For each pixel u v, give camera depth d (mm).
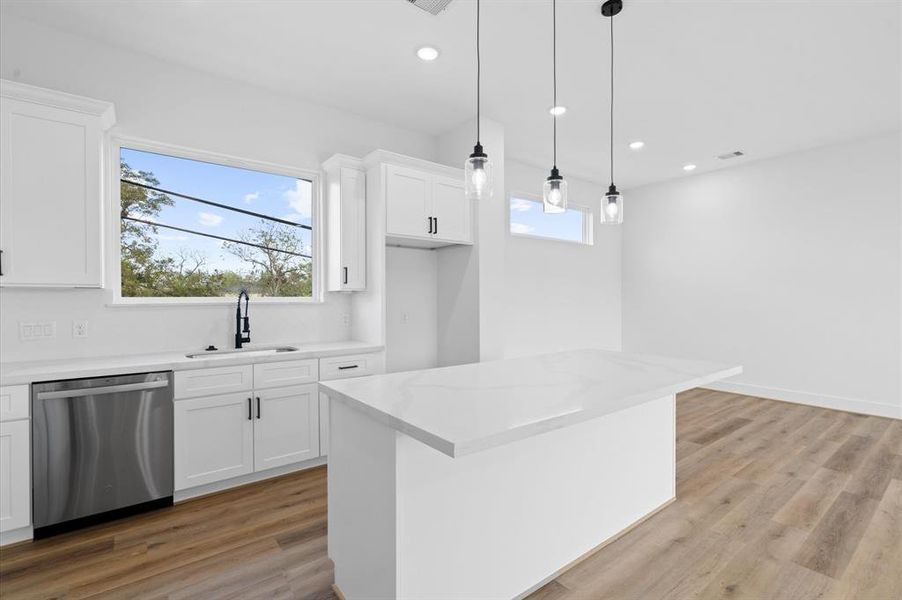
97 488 2260
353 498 1640
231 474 2662
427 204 3566
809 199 4645
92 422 2242
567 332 5648
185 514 2395
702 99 3457
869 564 1963
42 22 2482
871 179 4273
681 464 3125
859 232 4344
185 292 3025
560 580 1882
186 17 2447
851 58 2852
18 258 2211
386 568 1453
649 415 2406
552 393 1601
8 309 2408
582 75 3084
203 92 3037
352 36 2625
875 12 2379
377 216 3359
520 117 3793
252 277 3293
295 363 2906
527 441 1791
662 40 2660
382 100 3463
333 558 1786
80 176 2361
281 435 2852
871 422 4059
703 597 1768
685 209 5664
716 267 5375
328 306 3580
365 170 3496
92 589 1782
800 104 3549
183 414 2510
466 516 1595
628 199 6281
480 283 3795
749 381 5098
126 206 2826
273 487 2730
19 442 2066
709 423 4086
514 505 1746
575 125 3969
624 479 2244
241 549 2066
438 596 1521
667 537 2203
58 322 2547
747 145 4500
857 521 2330
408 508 1438
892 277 4172
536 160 5004
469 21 2480
